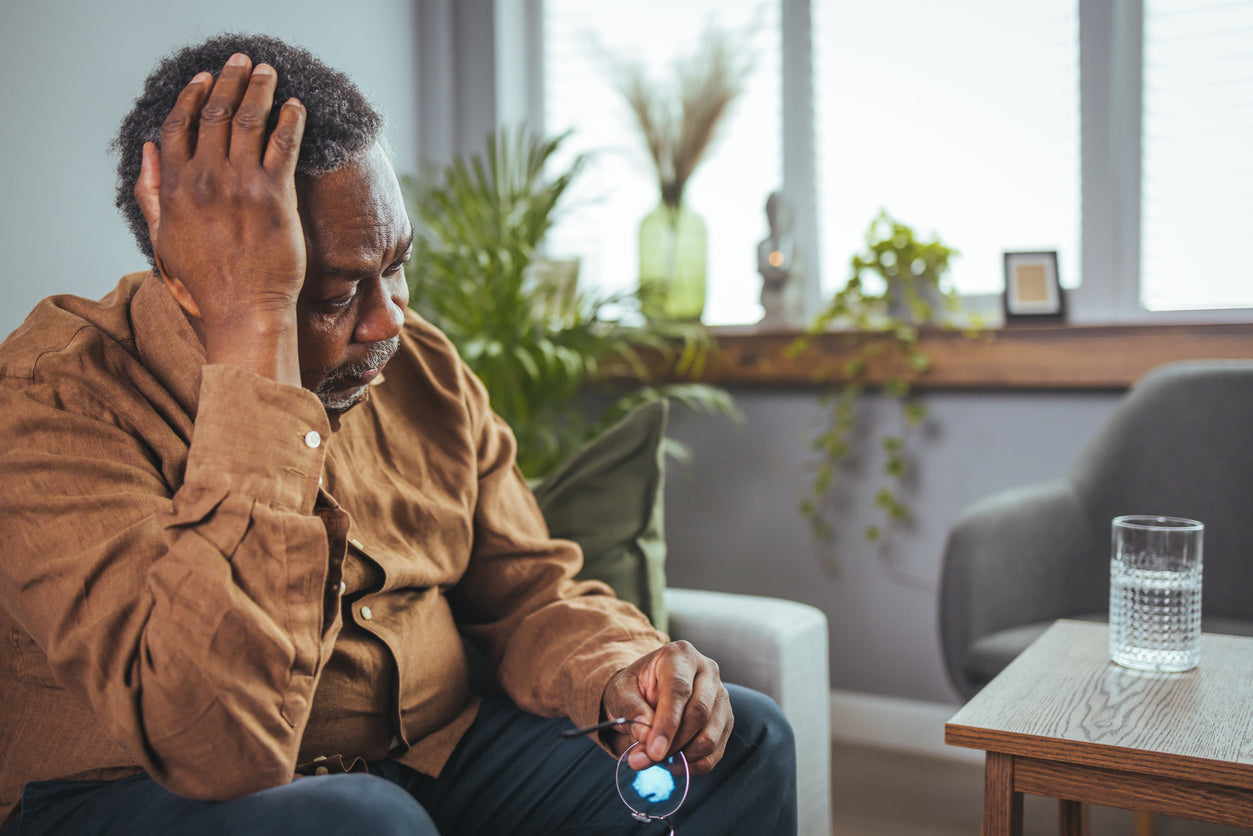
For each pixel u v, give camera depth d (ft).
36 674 2.79
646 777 2.93
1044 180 7.74
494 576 3.76
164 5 6.65
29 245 5.80
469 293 7.61
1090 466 6.38
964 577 5.57
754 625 4.44
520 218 7.84
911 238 7.64
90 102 6.15
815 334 7.91
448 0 9.31
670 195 8.63
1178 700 3.45
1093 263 7.57
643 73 9.01
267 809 2.29
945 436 7.72
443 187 9.24
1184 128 7.35
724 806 3.15
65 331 2.81
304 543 2.44
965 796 6.86
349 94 2.76
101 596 2.39
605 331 7.95
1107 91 7.44
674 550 8.77
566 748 3.40
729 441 8.52
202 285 2.52
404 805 2.37
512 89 9.41
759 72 8.68
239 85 2.55
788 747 3.36
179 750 2.28
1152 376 6.43
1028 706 3.41
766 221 8.69
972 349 7.42
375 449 3.51
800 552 8.29
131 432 2.77
